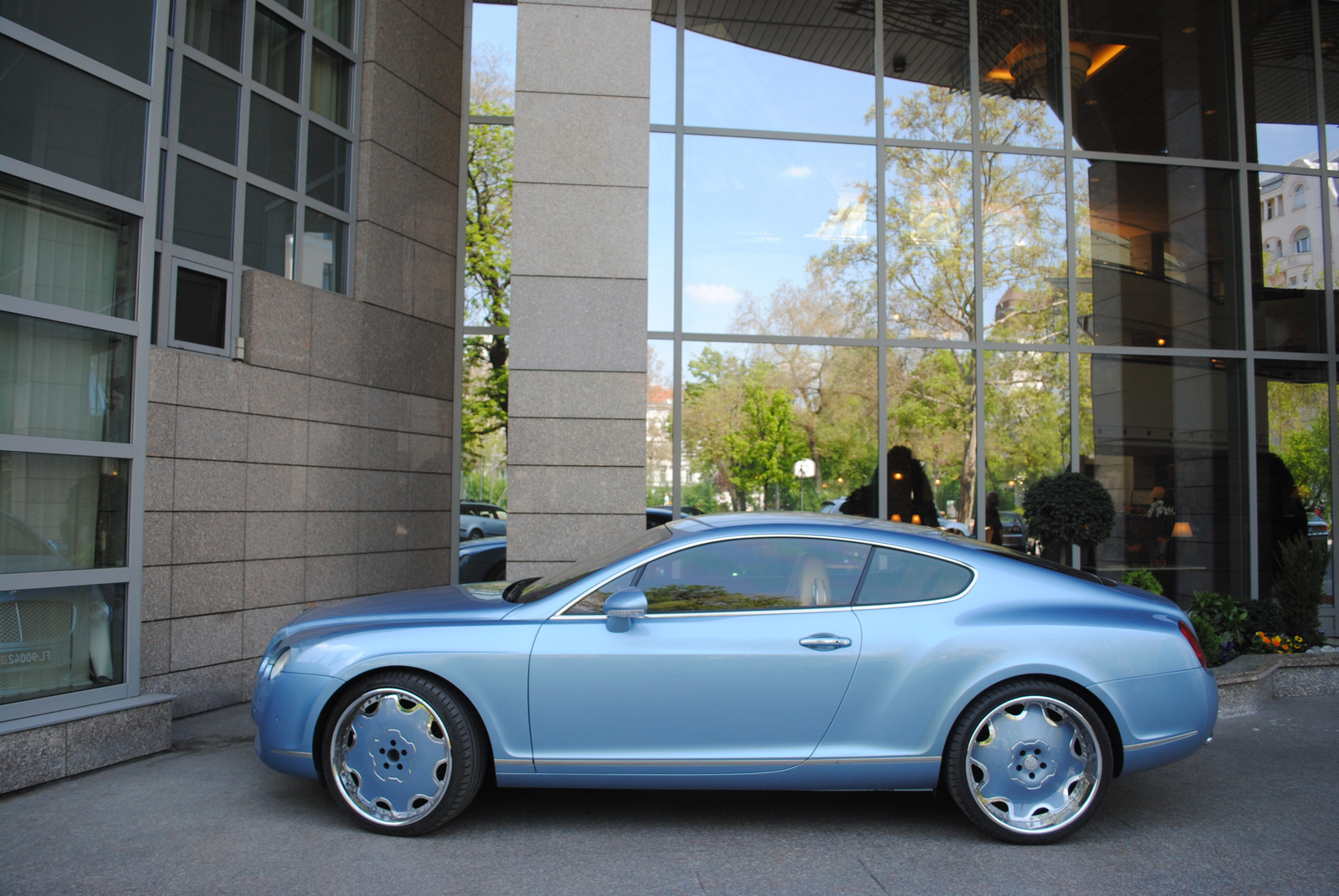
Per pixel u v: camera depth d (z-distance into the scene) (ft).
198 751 16.40
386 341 26.05
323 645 12.57
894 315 28.04
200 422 19.77
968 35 28.91
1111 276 29.01
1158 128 29.73
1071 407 28.37
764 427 27.35
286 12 23.35
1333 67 30.86
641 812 13.51
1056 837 12.11
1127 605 12.80
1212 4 30.27
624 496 21.59
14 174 14.53
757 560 12.99
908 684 12.28
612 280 21.94
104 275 16.14
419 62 27.86
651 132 27.78
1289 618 23.53
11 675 14.47
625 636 12.48
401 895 10.43
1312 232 30.30
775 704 12.29
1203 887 10.85
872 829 12.85
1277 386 29.71
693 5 28.25
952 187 28.55
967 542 13.53
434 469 28.19
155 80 16.89
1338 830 12.85
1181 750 12.44
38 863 11.28
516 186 22.06
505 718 12.31
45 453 14.90
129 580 16.19
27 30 14.82
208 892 10.47
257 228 22.36
